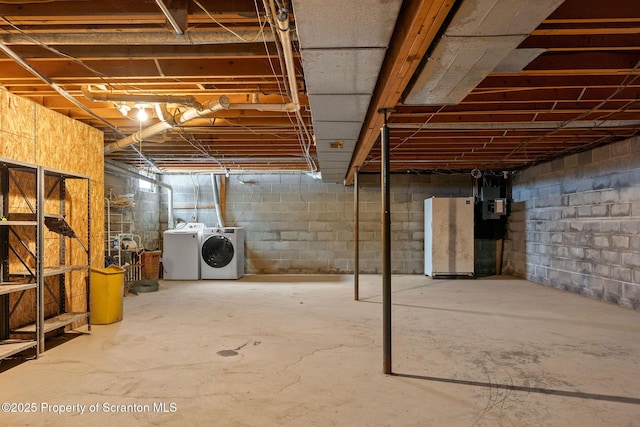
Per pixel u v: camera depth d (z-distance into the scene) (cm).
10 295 318
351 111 301
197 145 538
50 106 363
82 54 256
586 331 378
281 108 325
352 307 484
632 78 297
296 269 798
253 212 803
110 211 627
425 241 771
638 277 459
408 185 795
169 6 203
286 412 218
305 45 192
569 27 210
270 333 370
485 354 313
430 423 206
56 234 367
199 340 347
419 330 381
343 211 798
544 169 655
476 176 746
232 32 213
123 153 585
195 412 218
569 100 333
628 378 266
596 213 530
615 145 495
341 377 266
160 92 331
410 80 248
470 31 175
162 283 681
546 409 222
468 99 339
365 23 171
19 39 224
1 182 312
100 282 402
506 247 784
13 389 246
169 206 793
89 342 342
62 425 204
